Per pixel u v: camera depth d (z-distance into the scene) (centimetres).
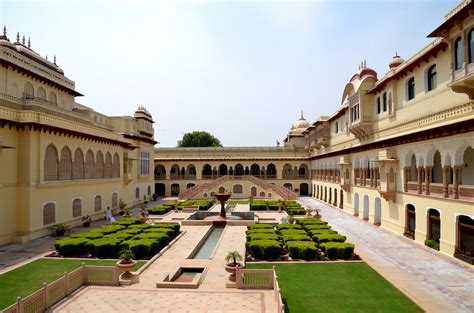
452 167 1634
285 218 2595
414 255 1677
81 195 2684
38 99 2414
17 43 2714
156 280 1300
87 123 2894
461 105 1574
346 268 1453
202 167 5341
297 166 5325
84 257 1659
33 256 1703
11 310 888
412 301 1100
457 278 1334
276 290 1065
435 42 1753
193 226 2575
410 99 2155
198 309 1025
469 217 1549
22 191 2089
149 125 4622
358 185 2989
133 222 2400
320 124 4338
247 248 1695
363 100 2716
